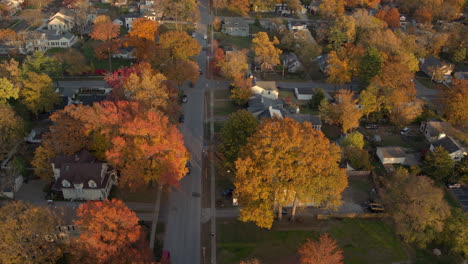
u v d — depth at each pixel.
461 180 87.62
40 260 56.28
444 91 117.31
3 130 83.94
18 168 79.75
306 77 137.25
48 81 100.69
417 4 197.88
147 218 73.56
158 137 72.56
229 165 80.12
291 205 78.12
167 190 80.62
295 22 190.62
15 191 78.56
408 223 70.25
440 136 100.44
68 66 131.38
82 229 56.59
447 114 109.81
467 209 81.31
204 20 188.62
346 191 83.88
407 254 69.06
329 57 133.50
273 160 63.84
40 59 112.69
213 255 67.00
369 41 137.12
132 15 180.50
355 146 90.94
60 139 79.19
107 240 54.47
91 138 82.12
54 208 68.06
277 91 118.38
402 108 105.19
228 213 76.00
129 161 72.62
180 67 112.00
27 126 92.38
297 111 111.38
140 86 92.00
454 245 67.62
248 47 159.75
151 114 74.44
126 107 83.44
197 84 127.31
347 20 152.88
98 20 154.75
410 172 90.69
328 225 74.38
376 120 111.75
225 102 117.00
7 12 178.38
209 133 100.75
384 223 75.50
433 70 137.25
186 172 77.75
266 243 69.75
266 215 65.69
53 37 150.00
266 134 65.50
